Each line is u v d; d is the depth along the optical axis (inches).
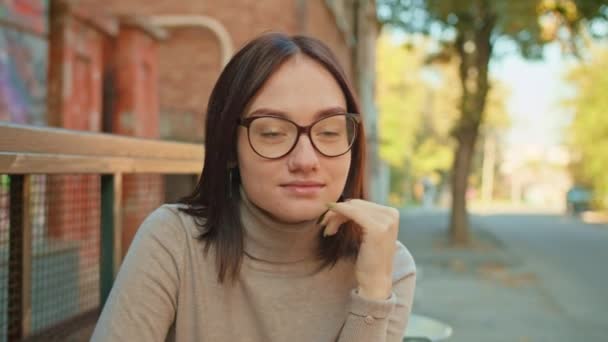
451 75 839.7
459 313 258.2
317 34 364.2
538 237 631.8
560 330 230.4
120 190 62.5
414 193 1908.2
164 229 46.7
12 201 53.5
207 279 46.1
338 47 460.4
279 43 45.6
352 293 45.2
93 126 191.5
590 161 1160.8
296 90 44.5
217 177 47.1
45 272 73.0
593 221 966.4
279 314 46.5
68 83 175.3
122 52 205.6
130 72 205.3
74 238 86.0
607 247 540.1
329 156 45.1
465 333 222.8
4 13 155.5
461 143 531.8
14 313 53.9
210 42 319.3
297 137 44.4
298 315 47.0
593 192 1233.4
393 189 1696.6
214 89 47.7
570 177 1425.9
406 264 52.2
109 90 205.2
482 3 452.4
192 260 46.2
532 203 2070.6
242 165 45.7
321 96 44.9
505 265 405.7
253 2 317.1
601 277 362.9
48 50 174.6
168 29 319.6
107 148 58.7
